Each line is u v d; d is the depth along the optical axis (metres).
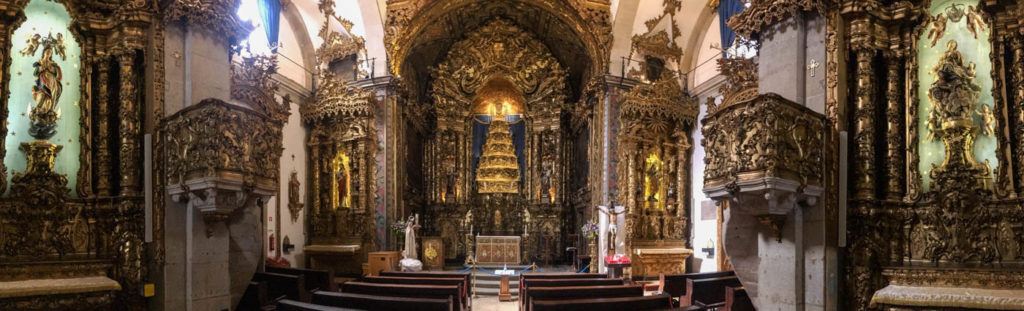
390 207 19.61
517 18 23.88
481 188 25.45
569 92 25.56
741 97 13.03
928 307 8.30
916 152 9.41
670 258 19.53
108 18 10.02
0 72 8.92
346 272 19.06
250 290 10.55
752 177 8.31
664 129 20.06
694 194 20.36
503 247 21.25
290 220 18.50
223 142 8.91
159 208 9.40
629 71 20.23
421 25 20.94
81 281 9.02
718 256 18.52
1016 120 8.84
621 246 19.16
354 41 19.89
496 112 25.91
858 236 8.97
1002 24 9.06
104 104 10.03
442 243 21.47
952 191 9.05
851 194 9.09
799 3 9.33
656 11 19.88
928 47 9.62
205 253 9.55
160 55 9.62
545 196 25.14
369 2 19.27
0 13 8.94
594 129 20.83
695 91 20.25
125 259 9.46
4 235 9.08
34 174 9.46
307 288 13.38
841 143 8.90
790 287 8.89
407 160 22.62
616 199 19.50
